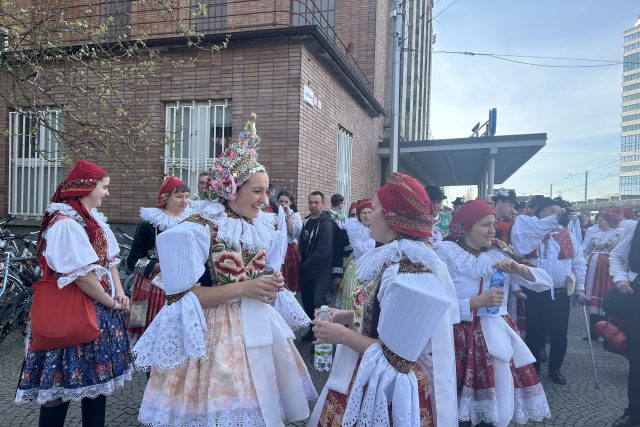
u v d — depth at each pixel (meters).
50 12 5.37
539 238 4.22
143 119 6.32
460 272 2.62
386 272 1.72
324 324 1.81
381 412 1.62
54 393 2.36
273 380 1.98
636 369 3.31
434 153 12.49
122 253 6.81
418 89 21.83
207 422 1.81
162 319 1.89
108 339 2.53
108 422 3.30
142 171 6.45
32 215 8.23
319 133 8.12
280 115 7.23
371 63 11.70
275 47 7.23
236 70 7.39
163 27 8.98
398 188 1.78
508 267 2.59
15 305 5.28
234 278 1.99
